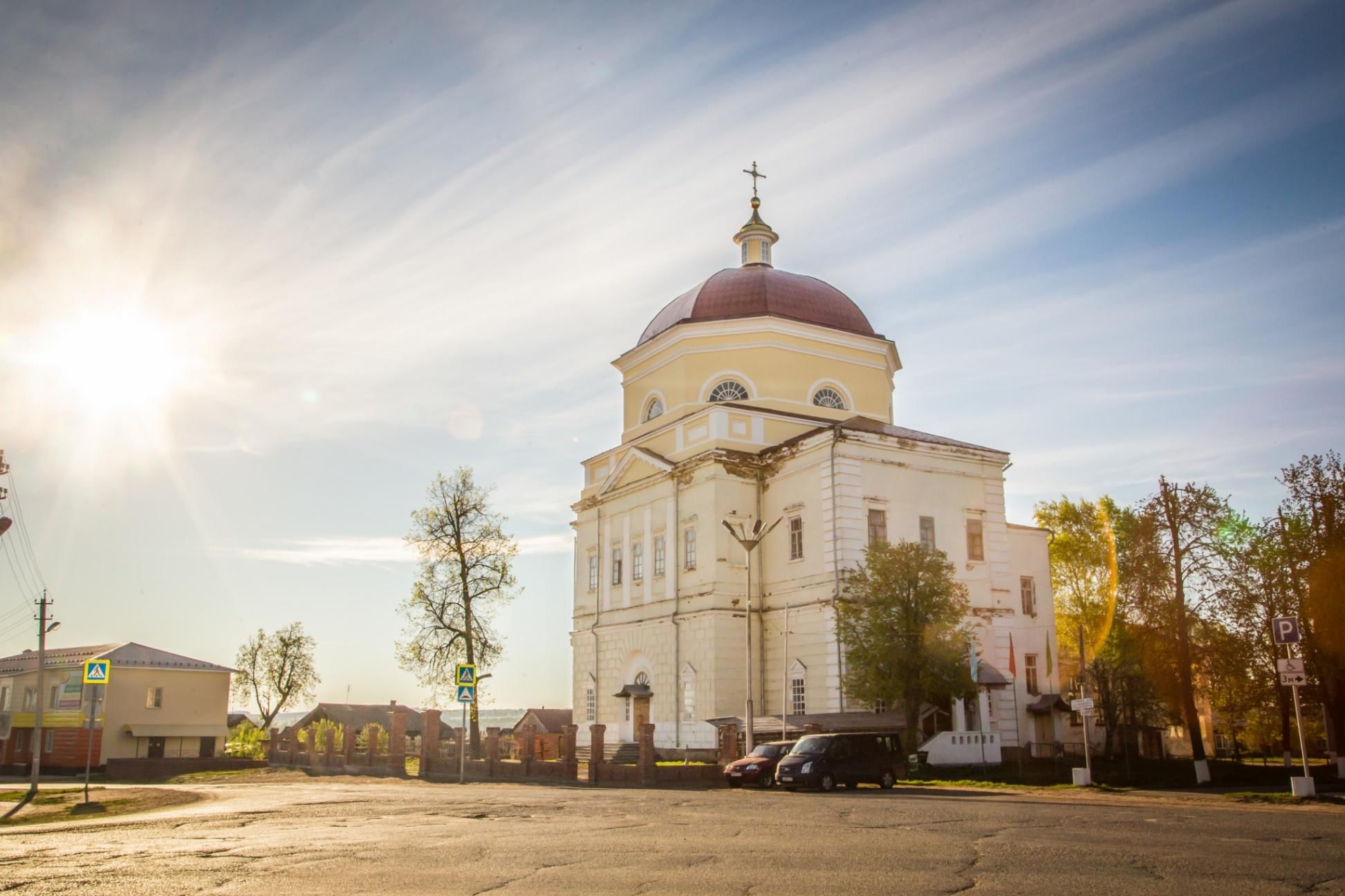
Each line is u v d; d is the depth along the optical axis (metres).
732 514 41.44
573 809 20.39
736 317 46.50
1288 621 23.41
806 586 38.97
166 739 58.12
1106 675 39.88
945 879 11.28
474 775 35.81
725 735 32.31
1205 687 40.34
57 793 29.81
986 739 35.06
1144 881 11.05
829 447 38.72
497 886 11.02
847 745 26.61
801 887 10.84
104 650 59.19
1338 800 21.98
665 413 47.44
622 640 46.09
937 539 40.25
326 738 47.25
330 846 14.62
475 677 32.56
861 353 48.47
